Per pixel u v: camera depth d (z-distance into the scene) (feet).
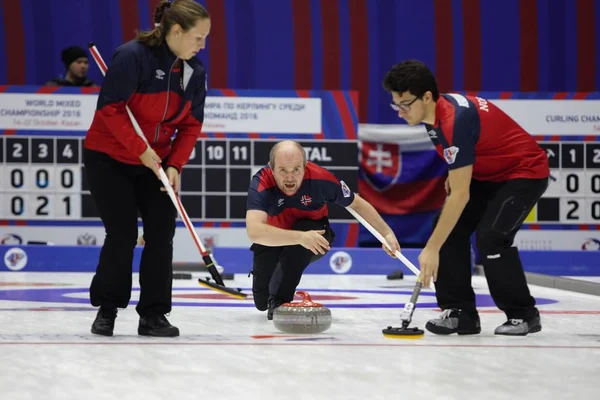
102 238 101.50
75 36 111.86
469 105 42.47
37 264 98.02
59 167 100.73
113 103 40.78
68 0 111.45
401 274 93.71
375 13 113.60
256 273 53.26
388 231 48.57
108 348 37.76
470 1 113.70
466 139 41.06
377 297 70.49
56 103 100.42
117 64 40.60
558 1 113.91
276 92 101.24
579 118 104.37
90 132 42.63
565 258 98.27
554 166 104.37
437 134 41.78
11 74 111.65
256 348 38.34
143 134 42.14
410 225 104.63
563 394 28.07
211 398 27.02
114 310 43.04
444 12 113.91
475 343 40.55
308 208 50.57
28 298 64.34
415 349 38.37
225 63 113.19
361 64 114.01
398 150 104.47
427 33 113.91
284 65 113.70
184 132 44.24
